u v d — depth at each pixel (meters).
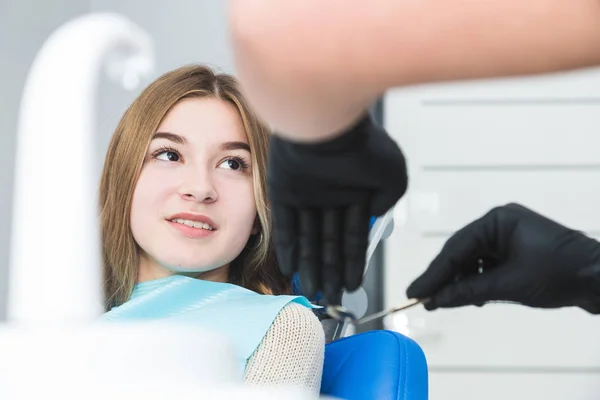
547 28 0.21
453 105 2.44
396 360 0.95
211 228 1.05
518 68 0.22
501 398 2.37
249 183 1.08
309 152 0.39
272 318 0.92
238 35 0.21
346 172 0.41
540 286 0.81
